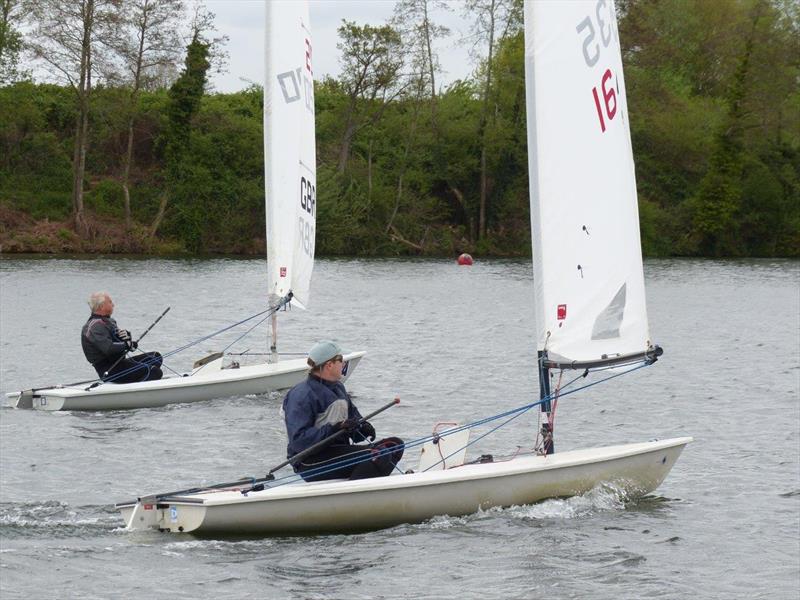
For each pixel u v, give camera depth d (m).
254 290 108.00
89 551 25.42
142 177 183.88
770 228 199.50
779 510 30.52
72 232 167.00
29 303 90.00
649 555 26.25
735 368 59.12
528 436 41.00
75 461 34.59
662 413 45.81
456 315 89.25
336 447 28.53
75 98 182.75
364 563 25.08
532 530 27.66
